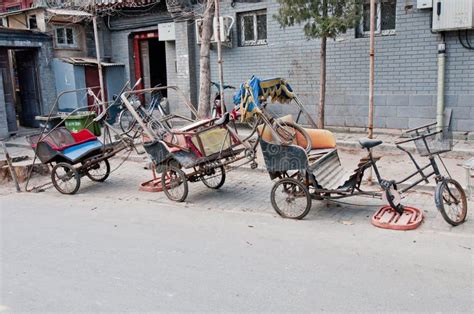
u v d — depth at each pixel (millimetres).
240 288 4449
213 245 5562
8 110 14102
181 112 14039
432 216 6195
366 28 10906
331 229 5941
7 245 5789
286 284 4500
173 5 13164
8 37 13672
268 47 12234
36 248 5656
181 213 6883
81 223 6582
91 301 4293
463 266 4746
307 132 7094
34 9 14828
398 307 4012
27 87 15273
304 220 6332
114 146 8688
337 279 4562
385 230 5805
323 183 6289
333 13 9133
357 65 11008
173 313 4031
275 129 6645
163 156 7367
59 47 15336
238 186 8180
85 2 14453
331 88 11445
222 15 12773
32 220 6816
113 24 15516
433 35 9984
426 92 10297
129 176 9320
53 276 4852
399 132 10602
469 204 6543
